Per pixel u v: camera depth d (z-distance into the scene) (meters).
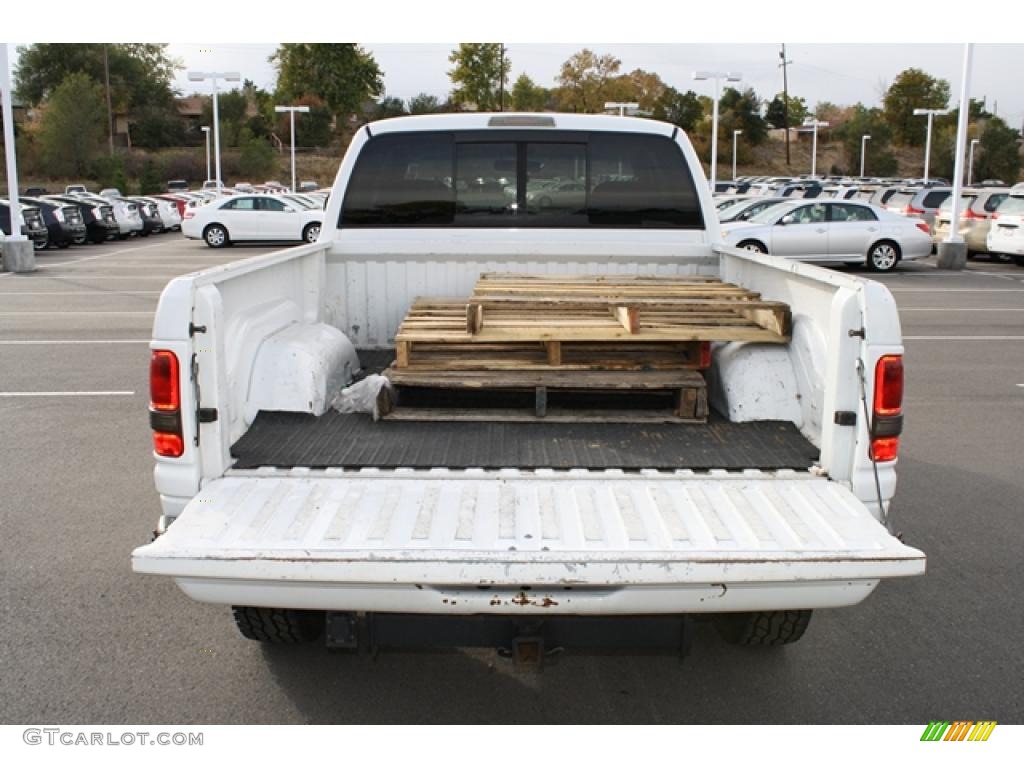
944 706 3.57
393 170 5.05
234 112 96.25
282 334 3.96
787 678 3.78
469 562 2.64
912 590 4.63
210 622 4.23
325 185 80.12
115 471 6.36
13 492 5.92
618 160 5.07
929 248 20.45
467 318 3.80
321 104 88.12
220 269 3.26
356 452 3.36
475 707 3.55
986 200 22.36
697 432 3.61
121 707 3.52
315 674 3.79
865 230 20.09
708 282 4.76
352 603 2.78
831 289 3.32
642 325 3.81
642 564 2.65
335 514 2.88
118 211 31.59
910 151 90.12
